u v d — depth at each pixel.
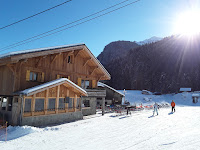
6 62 11.90
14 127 10.72
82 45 17.97
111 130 10.09
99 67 20.64
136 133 9.21
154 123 12.58
